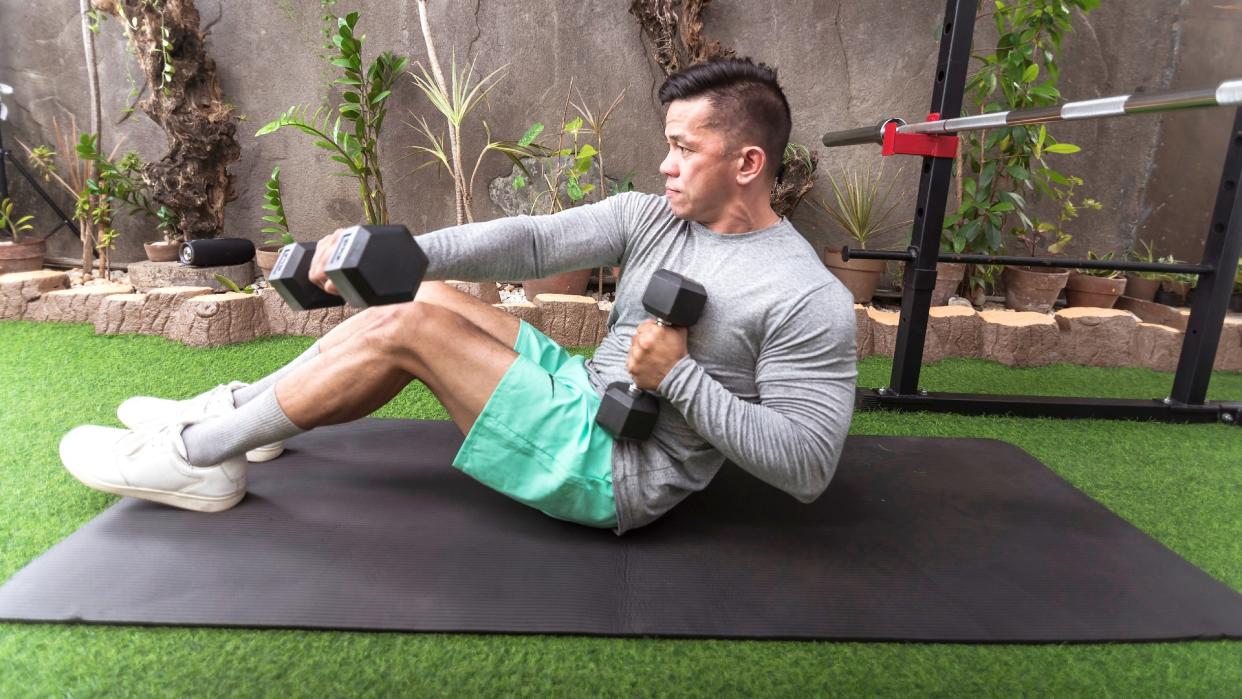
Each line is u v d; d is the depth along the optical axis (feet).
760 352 4.40
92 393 7.35
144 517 4.86
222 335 9.07
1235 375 10.40
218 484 4.89
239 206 11.94
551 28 11.13
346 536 4.79
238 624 3.94
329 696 3.57
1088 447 7.38
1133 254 12.35
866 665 3.97
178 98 10.73
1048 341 10.19
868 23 11.23
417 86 11.31
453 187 11.85
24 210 12.39
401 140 11.56
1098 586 4.75
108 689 3.53
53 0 11.34
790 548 5.00
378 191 10.86
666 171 4.34
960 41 7.14
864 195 11.48
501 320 5.14
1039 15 10.30
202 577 4.28
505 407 4.38
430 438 6.47
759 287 4.28
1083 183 12.20
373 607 4.12
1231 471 6.86
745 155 4.19
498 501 5.36
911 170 11.87
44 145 12.12
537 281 10.73
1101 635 4.24
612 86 11.42
